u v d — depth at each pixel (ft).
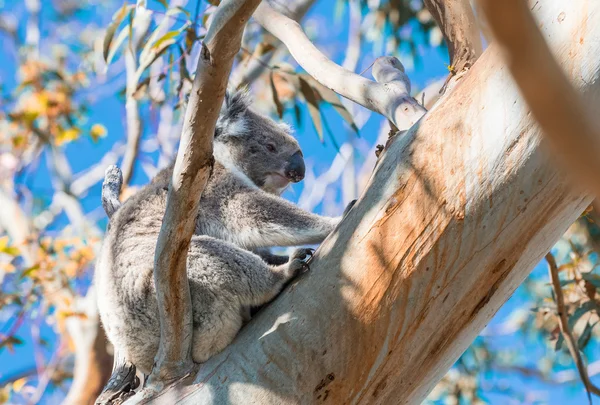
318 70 29.48
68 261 53.62
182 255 20.08
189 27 39.06
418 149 20.25
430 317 19.98
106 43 38.32
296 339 20.75
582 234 47.80
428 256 19.74
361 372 20.33
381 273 20.06
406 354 20.27
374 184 20.97
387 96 26.48
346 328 20.31
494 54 19.69
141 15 37.93
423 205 19.83
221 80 16.80
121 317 26.08
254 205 29.73
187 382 21.98
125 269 26.32
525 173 18.95
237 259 24.06
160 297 21.18
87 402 51.29
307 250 23.66
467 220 19.47
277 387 20.63
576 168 5.50
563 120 5.49
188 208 18.97
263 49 50.24
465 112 19.83
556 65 5.64
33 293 52.16
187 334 22.09
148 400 21.98
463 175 19.49
